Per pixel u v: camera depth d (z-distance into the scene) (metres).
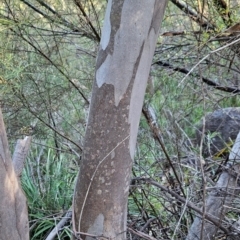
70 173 2.68
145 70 1.26
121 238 1.38
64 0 2.30
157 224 1.91
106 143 1.27
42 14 2.29
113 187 1.31
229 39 2.01
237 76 2.66
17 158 1.26
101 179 1.30
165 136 2.45
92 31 2.32
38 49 2.30
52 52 2.44
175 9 2.52
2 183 1.10
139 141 2.41
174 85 2.71
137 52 1.22
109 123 1.26
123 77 1.23
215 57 2.38
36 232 2.31
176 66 2.56
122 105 1.25
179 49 2.50
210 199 1.75
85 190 1.32
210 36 2.11
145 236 1.43
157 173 2.18
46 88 2.45
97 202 1.31
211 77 2.70
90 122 1.28
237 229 1.68
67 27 2.42
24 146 1.28
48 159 2.70
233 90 2.70
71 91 2.53
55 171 2.64
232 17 2.06
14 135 2.53
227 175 1.74
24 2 2.26
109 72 1.23
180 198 1.64
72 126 2.57
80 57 2.55
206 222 1.71
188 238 1.77
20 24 2.09
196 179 1.89
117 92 1.24
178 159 1.93
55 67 2.35
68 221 2.02
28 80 2.43
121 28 1.20
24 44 2.34
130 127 1.28
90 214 1.33
